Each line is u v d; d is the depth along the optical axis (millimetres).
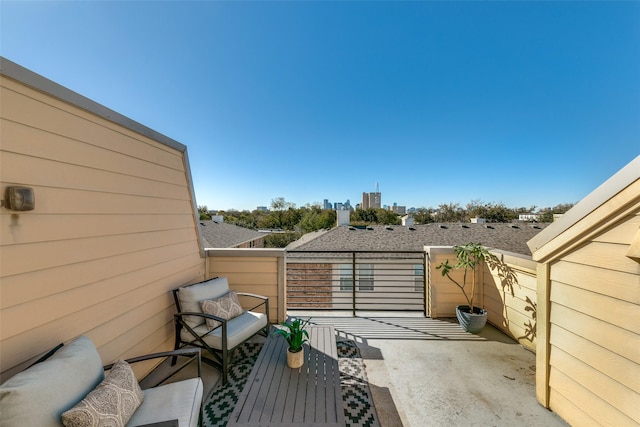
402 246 8430
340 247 8359
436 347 2873
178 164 2979
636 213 1325
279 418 1473
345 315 3848
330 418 1475
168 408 1378
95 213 1850
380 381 2283
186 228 3109
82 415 1070
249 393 1710
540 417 1851
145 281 2379
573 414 1715
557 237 1798
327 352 2297
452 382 2266
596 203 1515
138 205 2312
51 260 1521
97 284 1854
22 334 1354
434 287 3713
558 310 1838
